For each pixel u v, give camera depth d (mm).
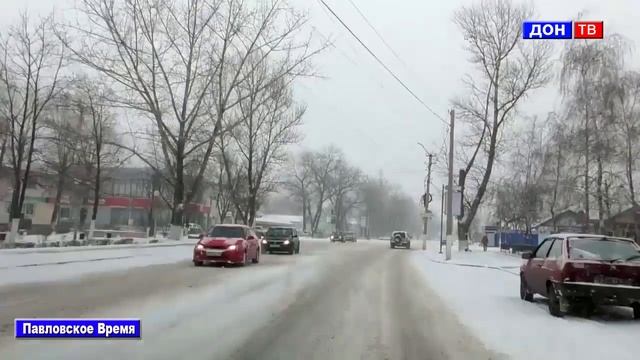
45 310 9188
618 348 7559
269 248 29969
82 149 38938
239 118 37156
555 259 10586
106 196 64062
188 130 32625
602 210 26234
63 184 44625
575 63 26766
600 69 26078
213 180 62062
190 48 31344
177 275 15664
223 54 31641
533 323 9445
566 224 42031
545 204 36594
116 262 19438
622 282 9672
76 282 13289
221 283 13938
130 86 30000
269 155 44344
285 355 6832
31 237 36250
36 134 36094
